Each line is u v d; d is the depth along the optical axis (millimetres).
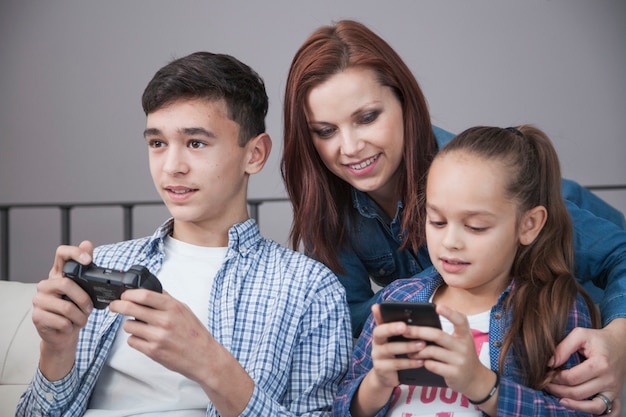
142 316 985
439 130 1486
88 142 4332
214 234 1273
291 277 1248
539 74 3805
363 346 1198
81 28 4285
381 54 1319
